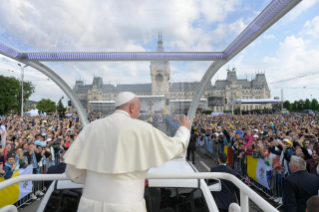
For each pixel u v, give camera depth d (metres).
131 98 1.33
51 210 2.07
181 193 2.06
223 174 1.46
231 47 3.46
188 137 1.30
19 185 4.87
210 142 10.88
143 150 1.16
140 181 1.18
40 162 5.68
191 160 10.02
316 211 2.05
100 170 1.12
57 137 7.78
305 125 8.89
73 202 2.10
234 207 1.61
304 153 4.56
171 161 2.66
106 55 3.56
